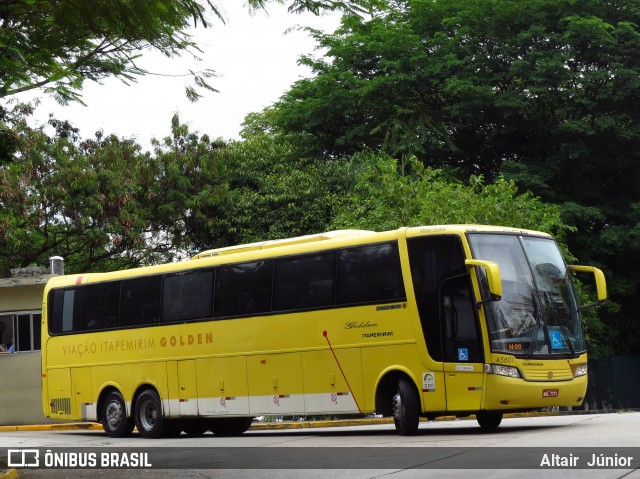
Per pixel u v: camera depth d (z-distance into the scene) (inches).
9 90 454.9
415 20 1701.5
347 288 692.1
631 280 1622.8
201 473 480.1
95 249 1514.5
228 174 1691.7
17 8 423.2
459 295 637.3
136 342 850.8
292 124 1722.4
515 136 1700.3
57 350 922.7
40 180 1481.3
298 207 1606.8
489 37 1620.3
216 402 779.4
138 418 842.8
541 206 1284.4
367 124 1694.1
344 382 687.7
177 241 1622.8
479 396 621.9
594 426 642.8
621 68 1541.6
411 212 1157.7
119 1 414.3
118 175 1530.5
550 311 655.1
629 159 1630.2
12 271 1162.6
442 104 1694.1
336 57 1723.7
